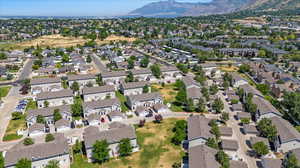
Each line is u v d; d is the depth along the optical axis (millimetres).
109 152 70438
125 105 107438
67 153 66562
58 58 198500
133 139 72562
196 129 75375
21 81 143625
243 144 75312
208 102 107188
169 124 88875
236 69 165375
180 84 123625
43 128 83625
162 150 73000
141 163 67250
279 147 70438
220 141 74938
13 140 79500
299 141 69562
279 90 111750
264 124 77875
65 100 109500
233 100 104375
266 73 142250
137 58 192625
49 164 61562
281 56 192250
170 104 106625
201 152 61062
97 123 89625
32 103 109938
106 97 114500
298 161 60656
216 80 135500
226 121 90875
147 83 123562
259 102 96688
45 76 153875
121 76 139875
